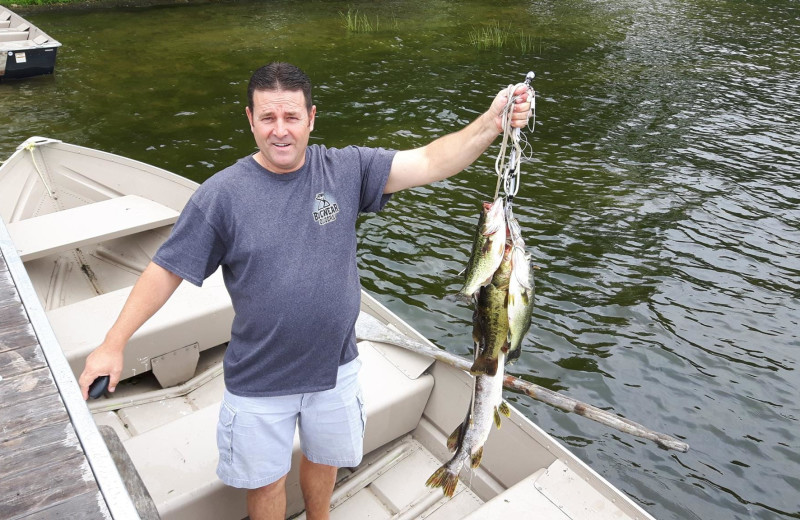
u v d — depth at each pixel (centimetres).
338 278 226
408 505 340
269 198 219
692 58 1631
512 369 629
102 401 391
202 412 329
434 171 233
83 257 557
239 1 2080
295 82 209
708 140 1162
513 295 214
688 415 593
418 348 372
